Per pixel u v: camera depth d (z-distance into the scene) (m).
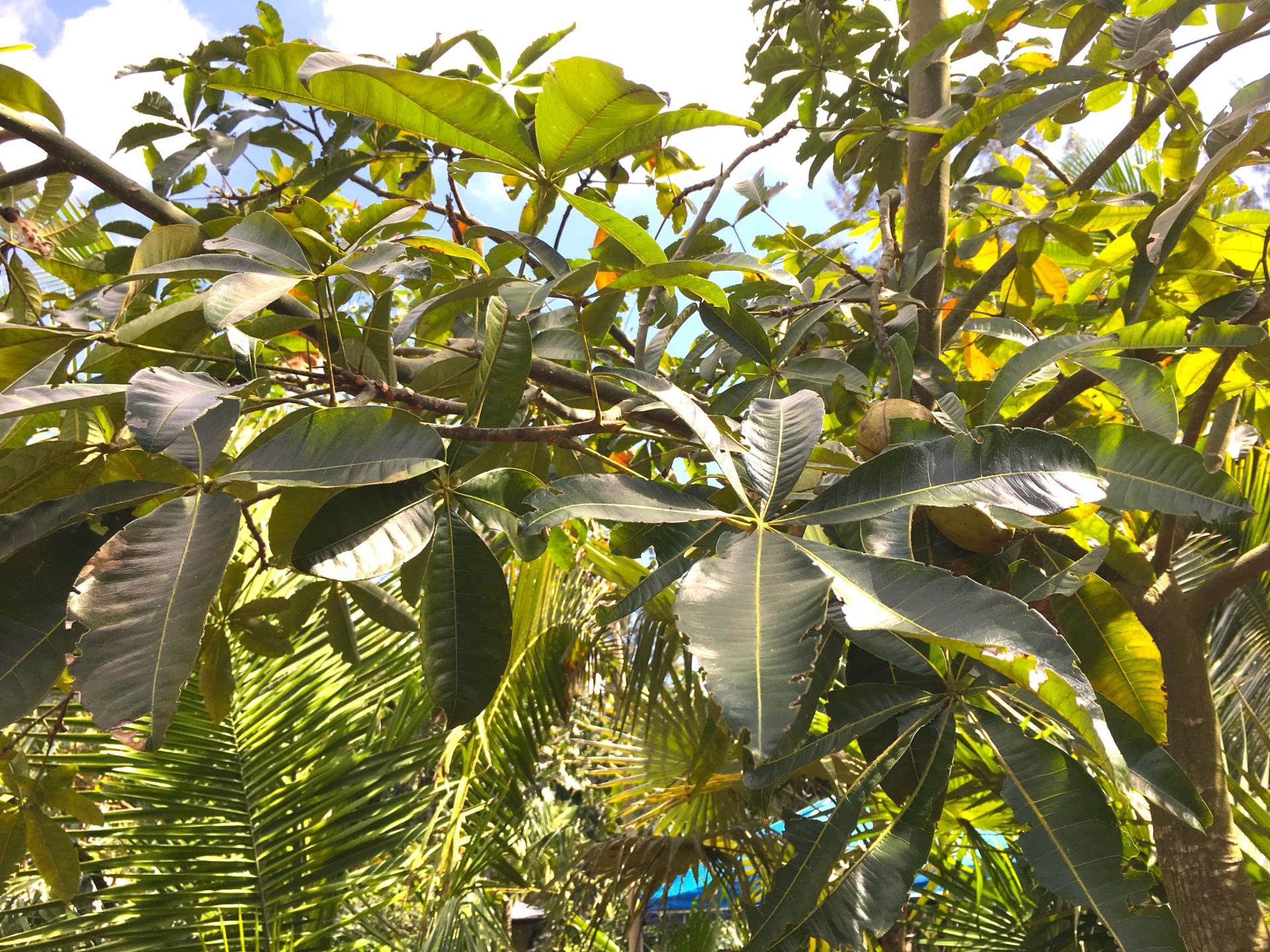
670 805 4.11
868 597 0.60
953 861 3.52
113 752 2.99
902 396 1.30
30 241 1.39
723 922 4.38
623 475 0.77
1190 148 1.63
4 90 1.14
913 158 2.13
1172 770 0.89
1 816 1.52
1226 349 1.36
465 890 3.46
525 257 1.48
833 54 2.56
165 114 2.00
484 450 0.94
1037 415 1.44
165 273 0.90
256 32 2.01
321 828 3.13
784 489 0.75
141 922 2.86
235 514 0.64
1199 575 2.66
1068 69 1.56
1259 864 2.05
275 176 2.43
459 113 0.88
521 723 3.69
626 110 0.87
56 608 0.67
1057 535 1.17
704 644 0.56
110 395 0.68
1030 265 1.97
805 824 0.87
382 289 1.24
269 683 3.34
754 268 1.01
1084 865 0.78
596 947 4.98
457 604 0.88
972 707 0.89
